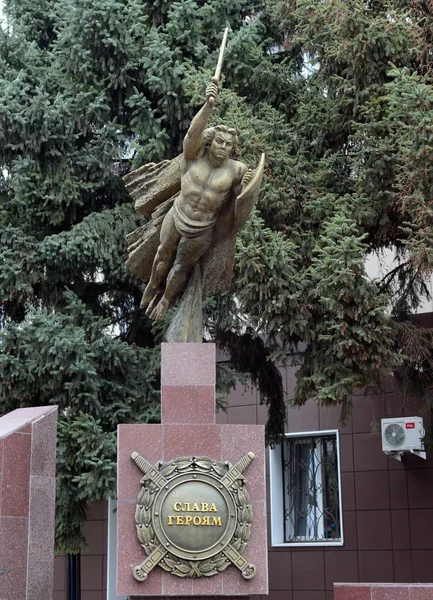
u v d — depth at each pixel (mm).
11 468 7762
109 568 15250
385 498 13891
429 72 10586
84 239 11633
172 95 11680
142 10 12484
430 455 13625
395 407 13922
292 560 14414
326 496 14516
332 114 11539
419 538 13484
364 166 10734
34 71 12180
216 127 7375
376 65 10938
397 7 11375
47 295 12188
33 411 8422
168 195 7820
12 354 11305
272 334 10938
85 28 11695
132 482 6914
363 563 13844
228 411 15438
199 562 6781
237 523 6898
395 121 9891
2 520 7590
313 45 11516
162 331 11938
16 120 11531
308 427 14711
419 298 12727
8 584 7520
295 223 11211
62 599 15648
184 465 6945
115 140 12156
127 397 11375
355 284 9953
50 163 11906
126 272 12047
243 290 10430
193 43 12039
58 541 11117
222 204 7477
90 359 11016
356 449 14258
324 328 10500
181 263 7633
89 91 12000
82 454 10719
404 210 10070
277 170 11250
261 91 12336
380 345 10078
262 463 7078
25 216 12008
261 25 12500
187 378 7270
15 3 13344
